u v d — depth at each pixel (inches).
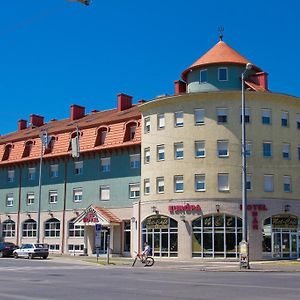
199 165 1804.9
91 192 2175.2
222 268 1342.3
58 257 1946.4
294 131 1892.2
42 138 2064.5
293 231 1831.9
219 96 1824.6
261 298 616.4
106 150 2132.1
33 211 2384.4
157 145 1905.8
